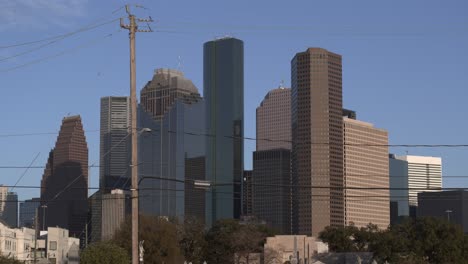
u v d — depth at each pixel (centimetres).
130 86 4962
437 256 13800
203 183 5803
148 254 10656
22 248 14025
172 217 15250
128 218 11050
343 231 15588
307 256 14412
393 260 13488
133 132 4981
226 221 16238
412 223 14550
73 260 14988
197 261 15012
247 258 15362
